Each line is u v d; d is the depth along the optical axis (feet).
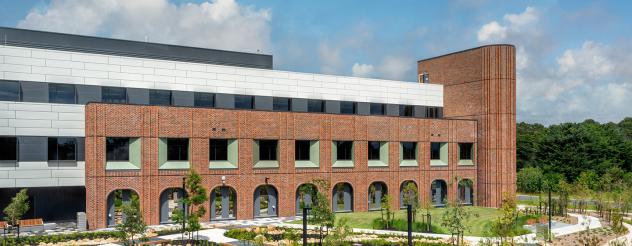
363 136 177.99
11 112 135.64
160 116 143.64
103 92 147.23
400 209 184.65
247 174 156.04
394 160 184.24
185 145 148.15
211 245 114.62
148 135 141.90
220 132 152.05
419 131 190.80
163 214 144.77
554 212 191.52
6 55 135.74
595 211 203.41
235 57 186.39
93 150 134.41
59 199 145.69
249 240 119.85
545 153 354.74
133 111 140.05
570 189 224.12
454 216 119.03
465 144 203.92
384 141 183.01
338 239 98.12
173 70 157.17
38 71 139.33
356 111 192.03
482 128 202.28
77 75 144.05
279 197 161.38
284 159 162.61
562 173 335.88
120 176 138.00
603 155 342.64
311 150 168.96
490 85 199.11
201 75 161.38
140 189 140.46
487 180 200.23
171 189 146.00
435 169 194.39
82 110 144.36
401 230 139.44
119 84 149.38
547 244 126.21
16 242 115.34
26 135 137.28
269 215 160.86
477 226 144.36
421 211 169.68
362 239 123.95
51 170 140.26
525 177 300.61
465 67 208.85
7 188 136.46
